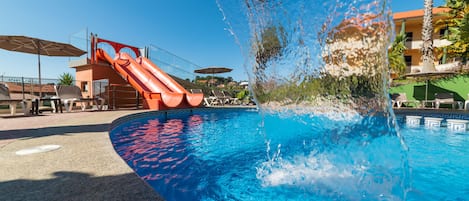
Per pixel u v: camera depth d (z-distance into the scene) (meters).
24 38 7.03
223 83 19.55
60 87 7.13
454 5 12.02
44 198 1.02
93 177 1.27
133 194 1.05
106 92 9.34
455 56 12.85
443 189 2.04
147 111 7.01
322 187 1.99
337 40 2.41
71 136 2.61
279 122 2.91
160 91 8.94
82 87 9.86
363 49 2.25
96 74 9.55
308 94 2.67
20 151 1.87
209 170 2.57
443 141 3.88
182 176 2.39
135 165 2.69
